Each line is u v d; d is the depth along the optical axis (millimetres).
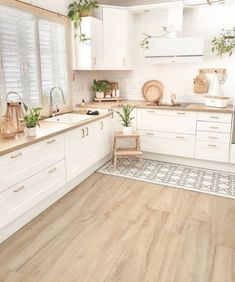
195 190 3189
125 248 2152
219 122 3592
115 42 4141
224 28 3914
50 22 3387
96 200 2953
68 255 2070
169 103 4141
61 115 3662
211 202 2910
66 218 2596
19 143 2217
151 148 4129
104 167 3939
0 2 2602
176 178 3535
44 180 2602
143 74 4555
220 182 3418
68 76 3881
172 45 3758
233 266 1954
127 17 4137
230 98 4047
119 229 2414
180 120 3828
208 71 4121
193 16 4051
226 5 3822
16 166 2209
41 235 2324
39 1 3164
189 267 1943
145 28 4383
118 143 4234
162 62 3902
